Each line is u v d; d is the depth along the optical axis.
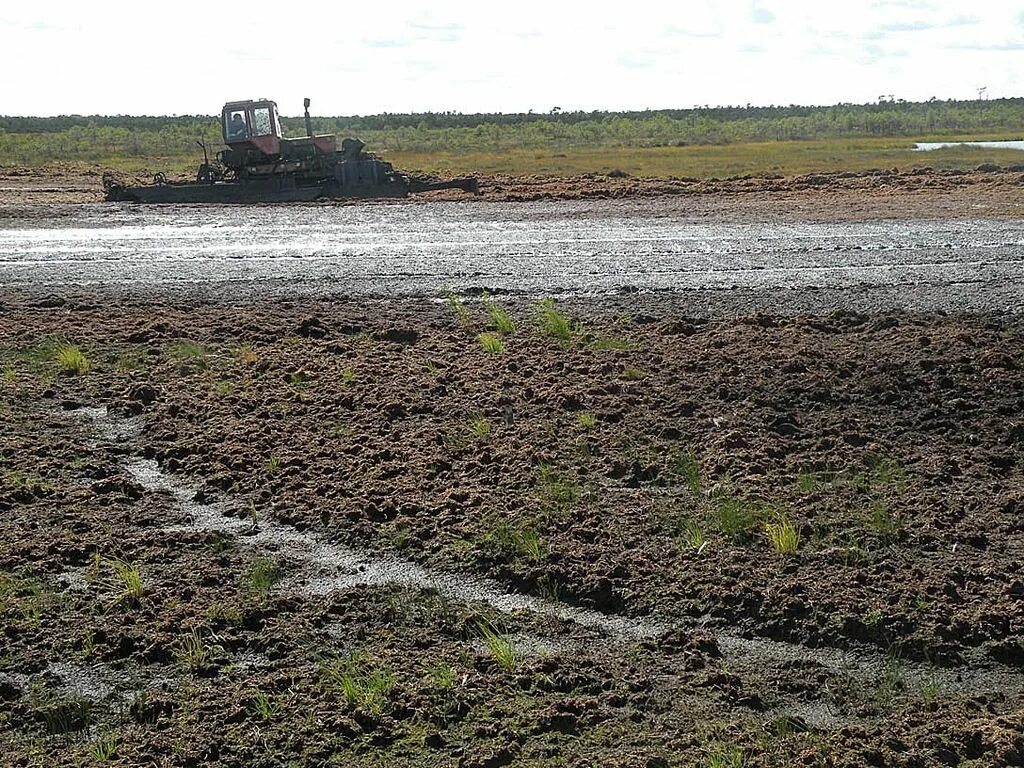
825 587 7.39
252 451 10.11
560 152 54.47
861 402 10.92
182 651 6.82
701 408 10.85
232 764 5.75
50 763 5.76
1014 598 7.22
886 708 6.19
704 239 21.14
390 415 10.93
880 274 17.16
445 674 6.44
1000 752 5.67
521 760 5.70
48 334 14.00
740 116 106.44
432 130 78.00
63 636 7.01
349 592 7.54
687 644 6.84
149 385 11.80
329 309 15.28
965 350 12.33
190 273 18.17
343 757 5.79
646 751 5.73
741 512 8.44
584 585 7.59
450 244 21.17
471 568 7.91
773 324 13.86
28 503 9.11
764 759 5.64
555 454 9.81
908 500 8.70
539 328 13.91
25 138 65.75
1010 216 23.31
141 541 8.36
